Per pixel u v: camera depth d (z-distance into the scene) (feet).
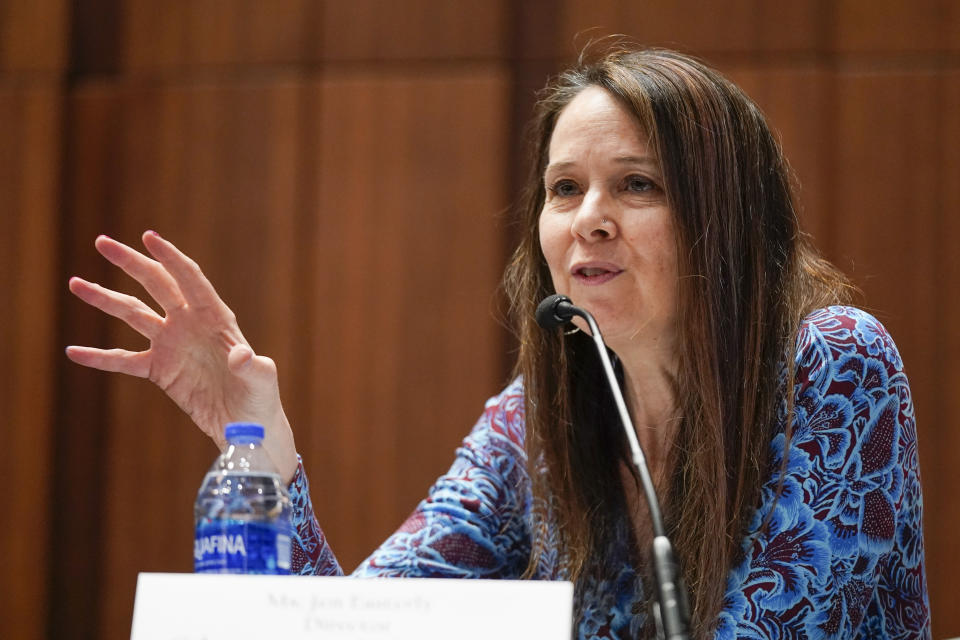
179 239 42.86
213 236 42.68
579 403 21.42
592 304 19.49
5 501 42.96
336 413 41.39
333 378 41.55
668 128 19.26
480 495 22.15
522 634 11.78
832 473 18.54
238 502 15.37
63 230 43.73
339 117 42.47
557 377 21.61
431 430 40.86
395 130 42.14
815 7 40.29
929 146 39.27
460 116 41.88
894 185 39.32
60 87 44.29
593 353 21.45
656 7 41.01
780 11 40.40
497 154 41.55
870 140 39.60
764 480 18.85
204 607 12.55
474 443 23.08
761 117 20.58
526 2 42.04
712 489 18.66
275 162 42.65
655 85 19.52
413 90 42.19
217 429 18.16
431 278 41.45
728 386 19.11
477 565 21.80
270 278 42.22
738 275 19.51
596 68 20.49
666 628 12.60
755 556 18.33
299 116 42.68
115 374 43.19
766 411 19.13
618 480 21.13
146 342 42.91
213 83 43.34
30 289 43.50
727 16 40.65
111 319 43.11
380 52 42.70
